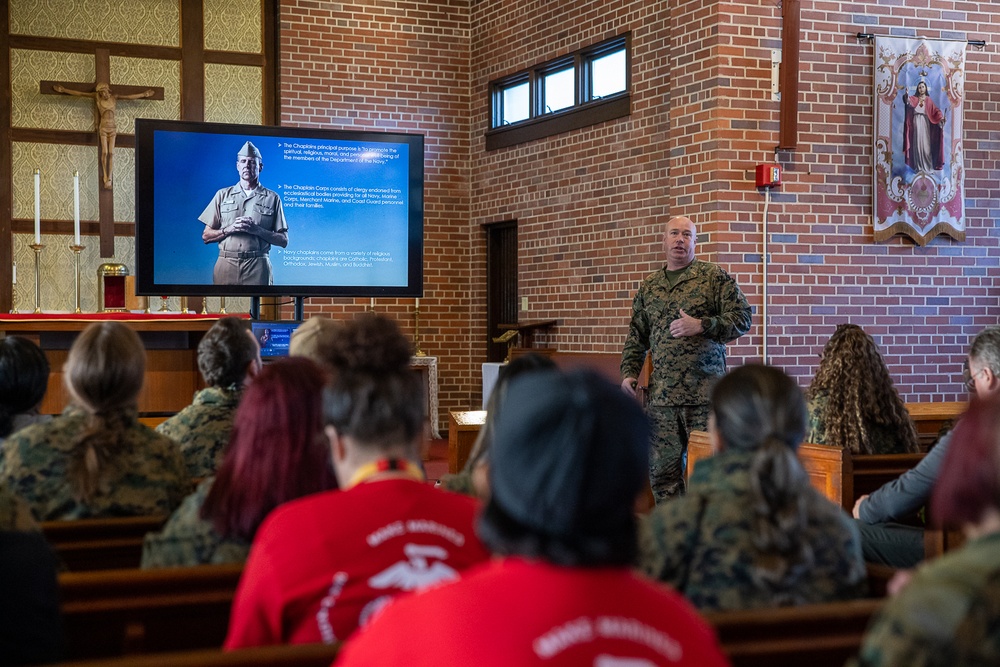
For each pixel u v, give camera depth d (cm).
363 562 155
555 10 884
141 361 240
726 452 185
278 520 159
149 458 238
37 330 608
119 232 925
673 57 734
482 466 218
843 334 366
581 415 93
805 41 699
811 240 704
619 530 95
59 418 242
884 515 297
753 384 187
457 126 1005
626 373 576
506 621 92
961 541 279
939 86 725
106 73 902
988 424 109
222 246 739
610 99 816
